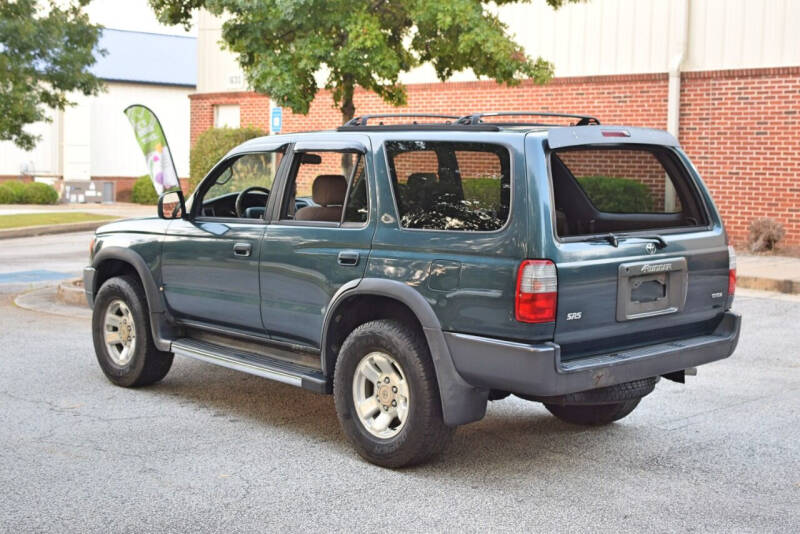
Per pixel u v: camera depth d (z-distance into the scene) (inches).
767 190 682.8
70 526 183.0
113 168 1561.3
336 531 181.6
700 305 229.1
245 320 261.0
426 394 210.7
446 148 214.1
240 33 452.8
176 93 1622.8
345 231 230.7
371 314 234.8
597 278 203.3
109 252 297.9
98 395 289.6
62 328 402.6
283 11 425.4
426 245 213.2
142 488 205.3
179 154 1633.9
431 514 191.2
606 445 241.1
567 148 211.6
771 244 660.1
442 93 822.5
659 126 721.6
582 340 204.1
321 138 245.1
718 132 700.0
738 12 686.5
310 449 236.5
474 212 207.6
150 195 1381.6
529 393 199.2
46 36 716.7
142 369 292.7
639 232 217.2
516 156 201.5
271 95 448.8
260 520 187.2
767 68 673.0
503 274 198.4
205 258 269.4
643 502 198.8
